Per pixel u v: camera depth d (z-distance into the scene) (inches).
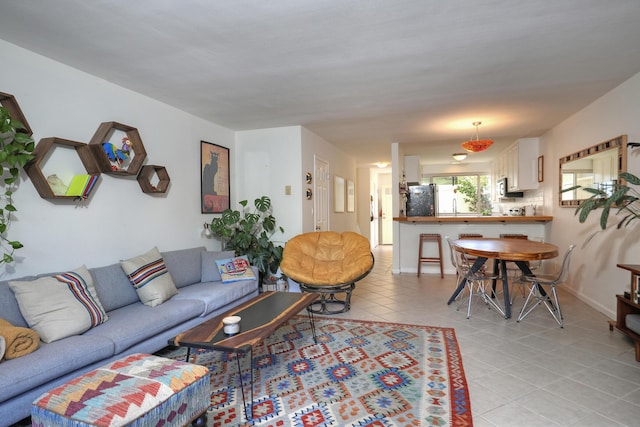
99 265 116.0
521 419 72.4
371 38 90.2
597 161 143.4
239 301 138.4
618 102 128.6
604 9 77.5
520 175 227.8
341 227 272.4
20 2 72.1
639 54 101.7
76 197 105.4
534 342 113.8
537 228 214.7
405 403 79.1
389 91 131.9
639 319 101.0
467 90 131.5
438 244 229.6
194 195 163.2
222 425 72.1
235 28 84.2
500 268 163.9
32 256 96.5
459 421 71.9
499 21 82.4
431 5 75.3
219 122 177.3
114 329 88.7
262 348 112.7
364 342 116.3
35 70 97.0
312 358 104.4
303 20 80.9
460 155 279.0
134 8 75.0
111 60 102.3
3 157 81.8
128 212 127.5
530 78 120.0
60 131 103.6
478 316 142.6
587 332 121.8
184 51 96.7
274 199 191.5
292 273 149.7
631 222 121.3
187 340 79.9
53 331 79.7
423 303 163.9
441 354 105.4
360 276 149.7
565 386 85.6
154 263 119.0
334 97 138.5
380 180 431.8
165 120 145.6
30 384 65.7
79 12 76.4
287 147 188.7
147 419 55.1
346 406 78.4
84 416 52.6
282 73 113.3
